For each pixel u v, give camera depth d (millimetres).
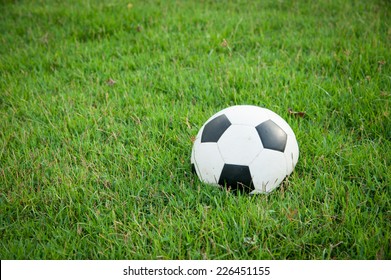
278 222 2377
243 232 2311
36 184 2787
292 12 5473
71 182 2701
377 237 2264
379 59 4031
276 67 4055
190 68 4113
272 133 2520
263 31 4852
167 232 2357
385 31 4629
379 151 2912
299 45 4469
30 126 3295
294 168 2740
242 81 3812
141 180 2713
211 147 2539
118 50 4566
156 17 5246
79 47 4582
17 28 5133
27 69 4254
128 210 2529
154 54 4395
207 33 4750
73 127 3314
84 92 3828
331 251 2271
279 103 3459
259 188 2510
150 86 3848
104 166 2877
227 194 2498
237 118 2557
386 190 2586
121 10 5469
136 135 3146
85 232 2455
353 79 3795
